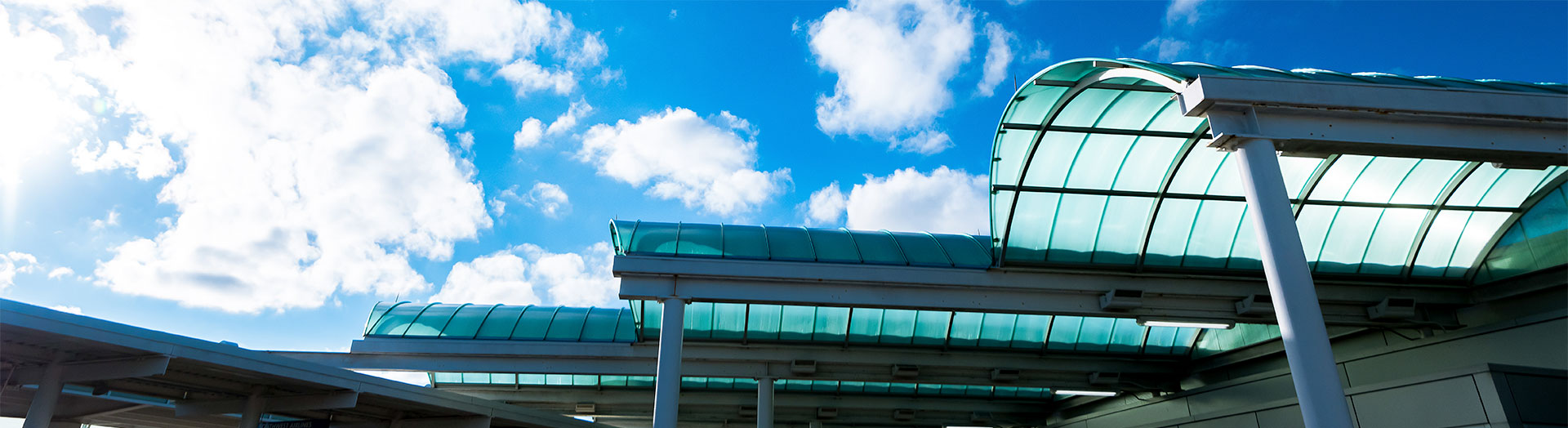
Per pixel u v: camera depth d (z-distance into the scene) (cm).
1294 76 1574
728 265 2139
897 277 2192
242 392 2316
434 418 2753
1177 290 2248
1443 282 2450
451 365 2734
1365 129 1334
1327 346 1151
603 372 2730
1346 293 2394
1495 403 1509
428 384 3322
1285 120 1317
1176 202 2112
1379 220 2256
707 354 2678
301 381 2158
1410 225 2288
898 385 3588
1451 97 1344
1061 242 2178
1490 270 2411
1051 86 1739
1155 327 2905
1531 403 1534
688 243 2223
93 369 1884
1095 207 2114
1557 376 1611
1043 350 2872
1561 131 1389
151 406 2569
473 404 2597
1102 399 3675
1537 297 2292
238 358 1977
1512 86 1684
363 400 2438
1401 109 1321
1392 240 2319
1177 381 3159
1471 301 2461
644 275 2112
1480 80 1764
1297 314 1172
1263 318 2289
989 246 2575
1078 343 2905
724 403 3462
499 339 2806
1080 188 2061
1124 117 1858
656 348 2744
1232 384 2989
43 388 1878
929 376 2841
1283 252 1208
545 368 2741
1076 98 1778
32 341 1767
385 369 2709
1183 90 1334
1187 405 3158
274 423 2534
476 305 3067
